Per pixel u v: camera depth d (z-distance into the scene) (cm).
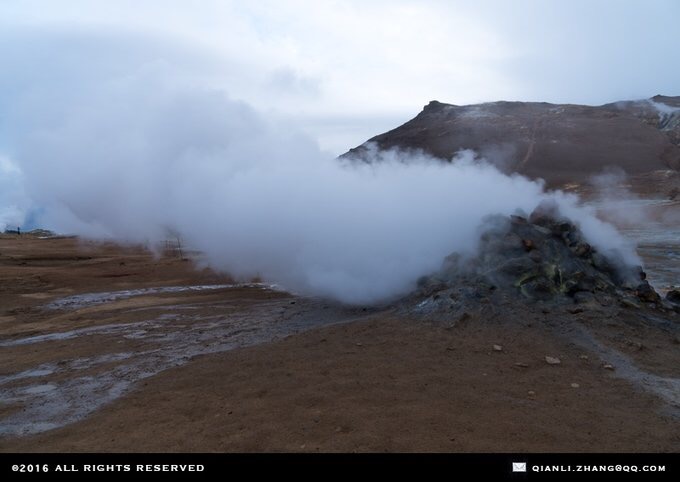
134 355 702
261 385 530
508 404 468
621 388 518
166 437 416
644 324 709
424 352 618
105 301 1217
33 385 598
